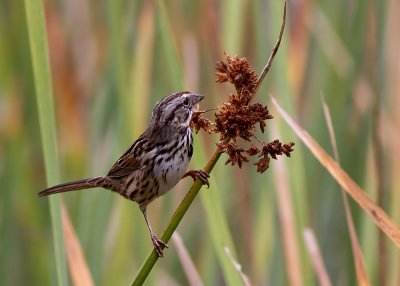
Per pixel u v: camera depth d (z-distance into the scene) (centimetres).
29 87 1199
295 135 923
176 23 1195
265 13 1055
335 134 1143
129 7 1135
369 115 1120
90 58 1250
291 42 1148
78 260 852
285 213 911
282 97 928
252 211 1122
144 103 1105
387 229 737
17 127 1194
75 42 1257
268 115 648
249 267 1112
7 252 1139
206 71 1193
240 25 1066
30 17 758
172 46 888
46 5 1237
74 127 1242
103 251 1057
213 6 1158
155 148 892
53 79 1242
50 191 750
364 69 1153
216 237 805
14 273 1172
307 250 898
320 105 1159
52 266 1130
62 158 1239
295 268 896
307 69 1196
